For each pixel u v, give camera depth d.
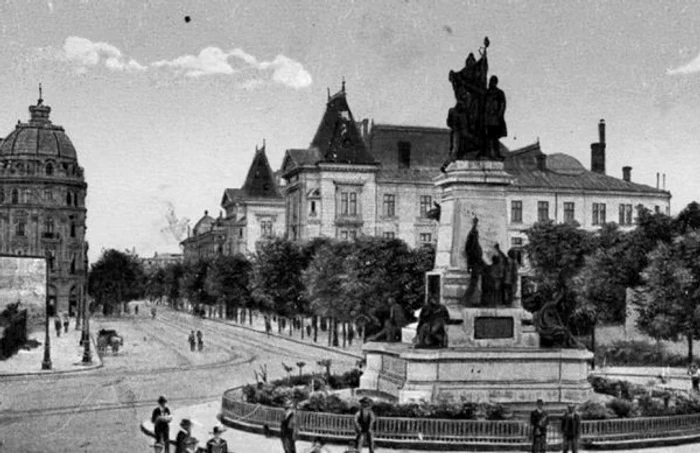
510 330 29.75
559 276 63.41
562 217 97.88
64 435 26.08
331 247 70.69
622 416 25.16
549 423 24.75
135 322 118.50
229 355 58.62
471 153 31.62
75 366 49.59
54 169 133.62
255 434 25.52
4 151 132.88
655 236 61.00
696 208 61.41
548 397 28.42
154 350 63.50
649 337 58.53
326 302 67.88
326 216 95.31
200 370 47.72
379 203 97.06
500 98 31.83
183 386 39.66
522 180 97.25
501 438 23.19
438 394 27.55
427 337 28.48
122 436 25.88
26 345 64.81
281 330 90.56
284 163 103.69
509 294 30.48
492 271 30.17
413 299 64.81
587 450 23.48
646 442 23.88
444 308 28.73
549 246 70.38
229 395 29.05
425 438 23.30
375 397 29.62
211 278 118.75
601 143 103.25
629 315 60.78
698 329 49.78
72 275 134.50
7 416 30.06
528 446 22.97
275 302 83.69
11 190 131.88
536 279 65.19
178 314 157.25
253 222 137.12
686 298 49.75
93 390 38.03
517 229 96.75
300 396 27.66
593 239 71.44
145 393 36.91
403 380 28.95
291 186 99.81
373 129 101.81
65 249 134.00
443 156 101.94
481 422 23.25
